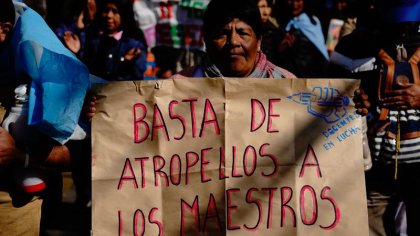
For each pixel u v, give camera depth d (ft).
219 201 9.56
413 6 11.33
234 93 9.62
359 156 9.75
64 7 18.72
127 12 17.97
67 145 9.96
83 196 18.47
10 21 9.78
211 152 9.59
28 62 9.37
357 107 9.78
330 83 9.73
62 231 17.52
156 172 9.56
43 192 10.34
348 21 21.76
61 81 9.42
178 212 9.55
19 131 9.65
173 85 9.61
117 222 9.50
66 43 17.87
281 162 9.66
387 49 11.56
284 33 19.04
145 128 9.59
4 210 10.01
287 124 9.69
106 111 9.58
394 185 12.15
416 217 12.13
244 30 10.21
